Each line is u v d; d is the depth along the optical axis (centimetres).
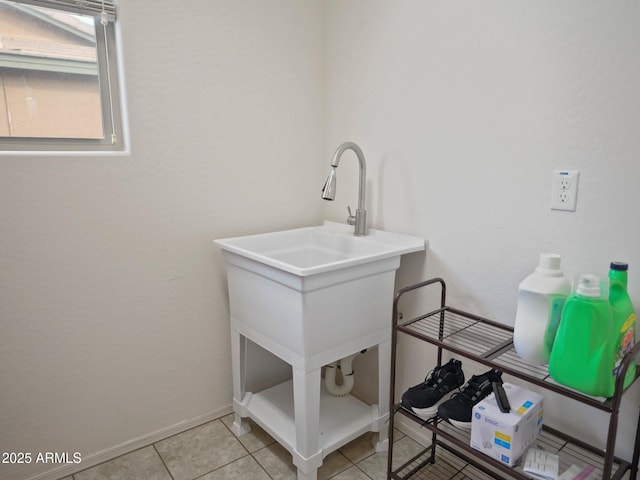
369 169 193
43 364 158
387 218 188
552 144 132
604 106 120
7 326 150
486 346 157
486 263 154
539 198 137
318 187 218
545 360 116
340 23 197
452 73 156
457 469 167
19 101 150
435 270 171
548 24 129
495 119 145
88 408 169
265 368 209
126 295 171
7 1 143
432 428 137
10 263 148
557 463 117
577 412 135
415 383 183
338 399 190
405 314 184
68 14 153
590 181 125
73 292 160
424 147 169
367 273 156
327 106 211
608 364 101
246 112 190
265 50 191
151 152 169
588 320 102
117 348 172
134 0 158
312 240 207
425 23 162
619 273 111
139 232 171
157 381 183
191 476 166
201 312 190
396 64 175
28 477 160
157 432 186
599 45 119
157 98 168
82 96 160
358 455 178
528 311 116
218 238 190
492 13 142
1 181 143
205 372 196
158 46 165
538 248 139
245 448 182
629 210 119
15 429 156
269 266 150
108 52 162
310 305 142
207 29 175
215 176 185
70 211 156
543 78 132
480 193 152
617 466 127
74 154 154
